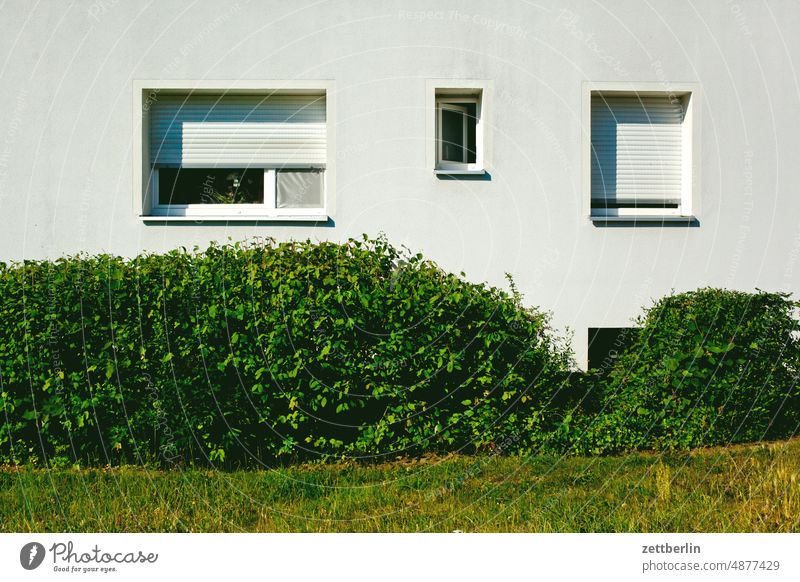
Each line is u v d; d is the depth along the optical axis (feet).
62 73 33.42
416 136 34.24
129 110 33.65
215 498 21.07
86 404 23.15
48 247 33.35
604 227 34.60
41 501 20.67
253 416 23.66
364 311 23.56
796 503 19.98
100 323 23.26
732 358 25.61
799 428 26.63
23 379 23.31
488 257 34.30
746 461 23.49
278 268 23.71
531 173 34.42
